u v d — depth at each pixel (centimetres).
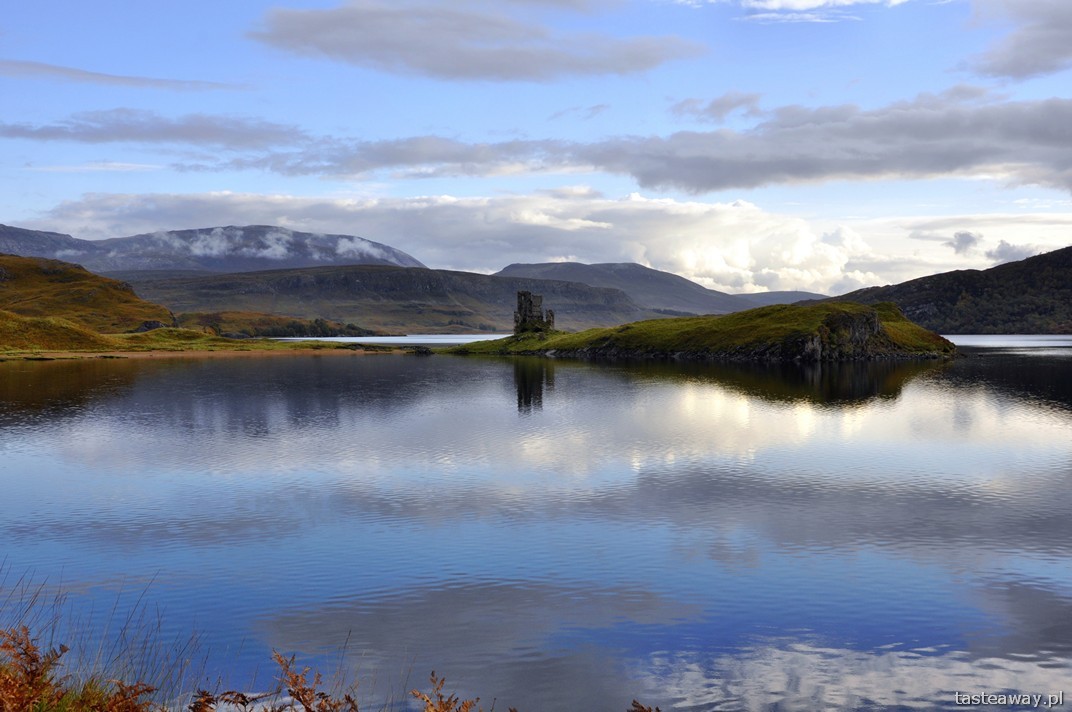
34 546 3575
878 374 15462
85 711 1324
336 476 5175
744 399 10500
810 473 5241
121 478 5116
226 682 2173
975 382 13288
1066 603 2806
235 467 5491
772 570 3186
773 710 2064
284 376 14900
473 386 12725
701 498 4500
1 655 1606
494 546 3544
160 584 3047
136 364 18712
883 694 2147
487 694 2142
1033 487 4769
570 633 2561
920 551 3431
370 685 2181
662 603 2827
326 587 3003
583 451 6159
